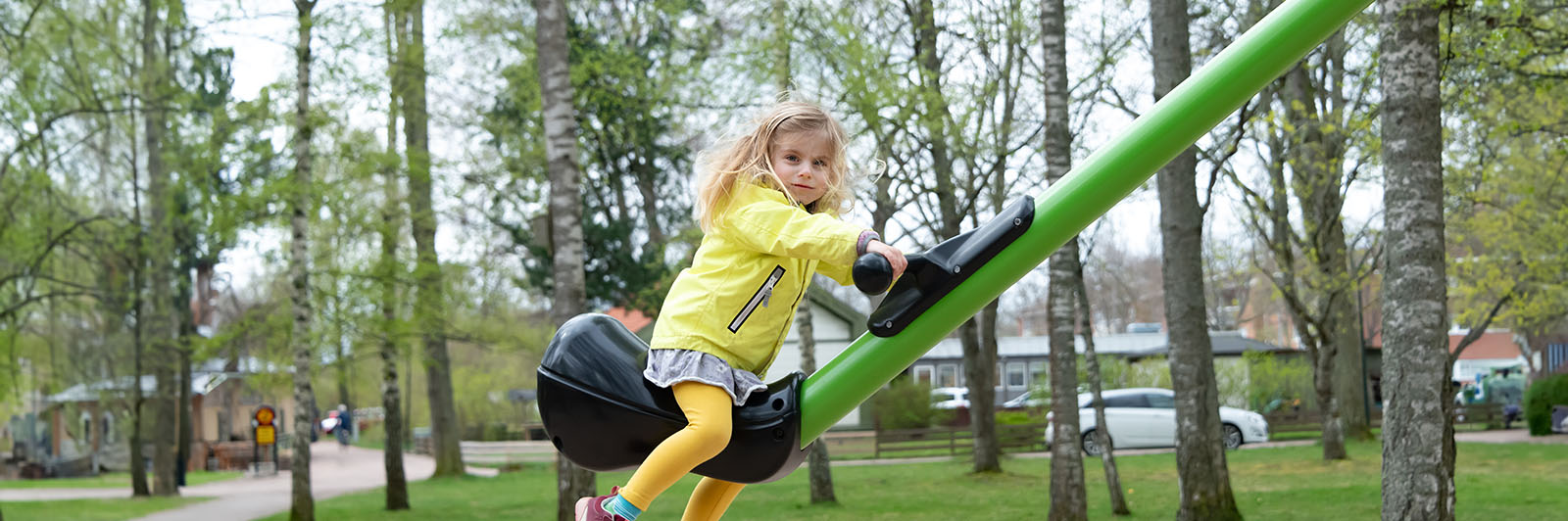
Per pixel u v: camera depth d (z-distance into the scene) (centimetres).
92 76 1594
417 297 1545
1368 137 1370
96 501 1916
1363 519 1077
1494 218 1889
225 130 1485
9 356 1585
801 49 1351
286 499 1925
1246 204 1800
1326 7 181
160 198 1889
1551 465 1644
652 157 2092
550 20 1120
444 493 1934
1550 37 1070
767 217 196
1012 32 1349
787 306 210
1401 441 654
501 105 1819
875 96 1262
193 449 3056
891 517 1260
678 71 1469
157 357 1977
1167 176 1049
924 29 1377
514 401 4016
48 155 1552
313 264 1573
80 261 1769
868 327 196
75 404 2500
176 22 1327
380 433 4538
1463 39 1068
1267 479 1565
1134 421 2370
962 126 1334
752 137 207
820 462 1448
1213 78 185
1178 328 1040
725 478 207
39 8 1495
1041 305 5872
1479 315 2136
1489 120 1388
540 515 1454
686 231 1697
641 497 194
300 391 1406
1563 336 3684
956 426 2884
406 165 1500
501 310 1959
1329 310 1869
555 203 1102
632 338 215
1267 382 3136
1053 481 1153
